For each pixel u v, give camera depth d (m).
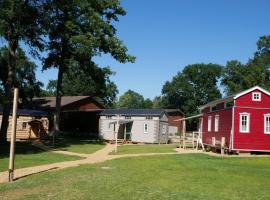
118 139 54.81
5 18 35.22
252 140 35.75
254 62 90.69
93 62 48.12
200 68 112.56
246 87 88.31
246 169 23.31
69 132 64.12
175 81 116.06
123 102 159.88
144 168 22.64
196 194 15.03
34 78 65.12
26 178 18.31
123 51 45.69
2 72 49.34
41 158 27.56
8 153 30.72
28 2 37.50
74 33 43.75
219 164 25.72
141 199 13.96
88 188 15.93
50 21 40.19
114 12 47.81
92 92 98.69
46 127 55.53
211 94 112.00
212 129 42.62
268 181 18.69
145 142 55.25
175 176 19.59
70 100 68.19
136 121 56.53
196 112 111.31
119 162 25.94
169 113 89.06
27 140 49.75
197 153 35.91
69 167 22.77
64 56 47.06
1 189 15.62
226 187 16.73
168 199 14.02
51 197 14.20
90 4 44.69
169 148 42.78
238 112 35.91
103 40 45.03
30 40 39.19
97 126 61.16
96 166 23.34
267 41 91.06
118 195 14.62
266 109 36.16
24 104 66.81
